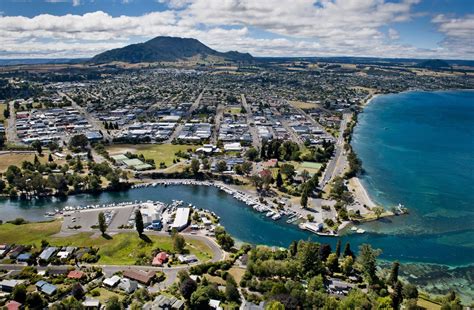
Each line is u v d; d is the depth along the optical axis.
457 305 127.00
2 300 128.50
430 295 150.00
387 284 146.50
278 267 145.25
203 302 123.62
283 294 128.50
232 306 126.69
